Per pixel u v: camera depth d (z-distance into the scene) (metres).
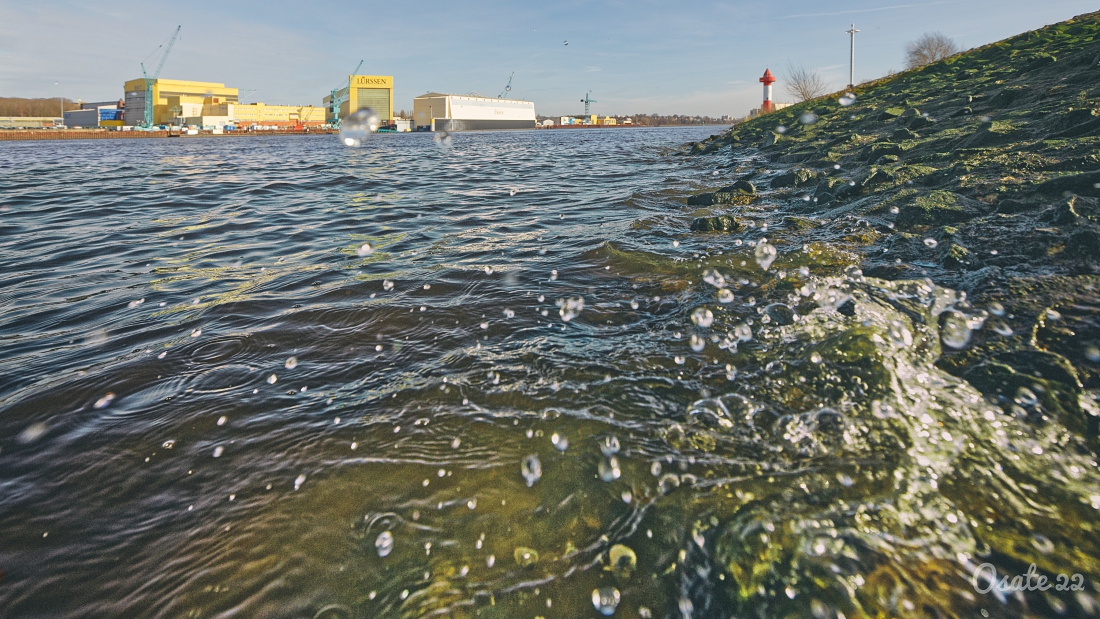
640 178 6.19
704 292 2.02
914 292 1.69
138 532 0.99
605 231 3.15
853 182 3.26
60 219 3.95
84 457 1.19
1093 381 1.15
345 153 14.09
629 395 1.37
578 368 1.52
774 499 0.99
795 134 7.53
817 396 1.28
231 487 1.10
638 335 1.71
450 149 15.83
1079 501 0.91
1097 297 1.41
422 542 0.96
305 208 4.38
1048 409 1.11
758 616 0.78
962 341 1.39
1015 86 4.46
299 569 0.91
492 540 0.96
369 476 1.12
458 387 1.45
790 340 1.55
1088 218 1.79
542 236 3.11
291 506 1.04
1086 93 3.32
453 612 0.84
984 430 1.09
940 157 3.34
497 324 1.85
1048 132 2.92
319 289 2.24
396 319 1.92
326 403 1.39
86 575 0.90
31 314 2.01
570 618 0.82
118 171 8.28
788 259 2.27
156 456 1.19
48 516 1.03
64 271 2.57
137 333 1.83
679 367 1.49
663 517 0.98
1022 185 2.32
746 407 1.27
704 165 7.50
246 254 2.86
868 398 1.23
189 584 0.88
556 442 1.20
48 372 1.56
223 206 4.55
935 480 0.98
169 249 2.99
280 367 1.58
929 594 0.78
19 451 1.21
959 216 2.30
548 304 2.02
